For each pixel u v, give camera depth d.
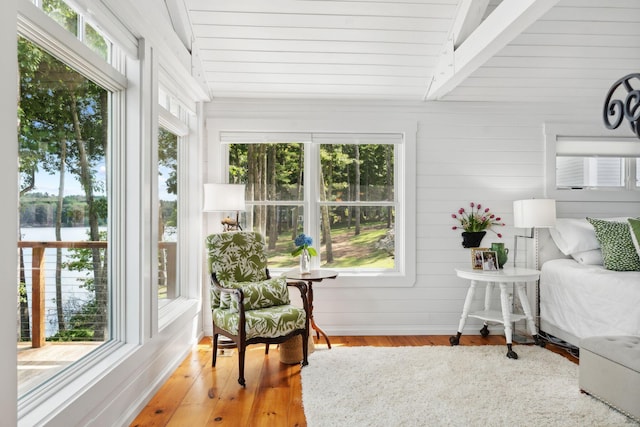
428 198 4.14
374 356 3.34
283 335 2.98
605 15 3.31
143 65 2.53
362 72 3.77
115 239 2.48
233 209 3.59
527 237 4.01
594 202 4.16
